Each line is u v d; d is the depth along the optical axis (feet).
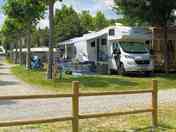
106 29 92.12
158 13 90.12
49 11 74.59
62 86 64.54
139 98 50.65
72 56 117.39
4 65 169.99
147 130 33.01
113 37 88.89
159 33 91.09
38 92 56.85
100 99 49.16
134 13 91.04
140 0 89.04
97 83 68.44
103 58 94.12
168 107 43.96
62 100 47.60
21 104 44.04
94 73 93.56
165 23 92.12
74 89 28.84
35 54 191.31
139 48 87.15
